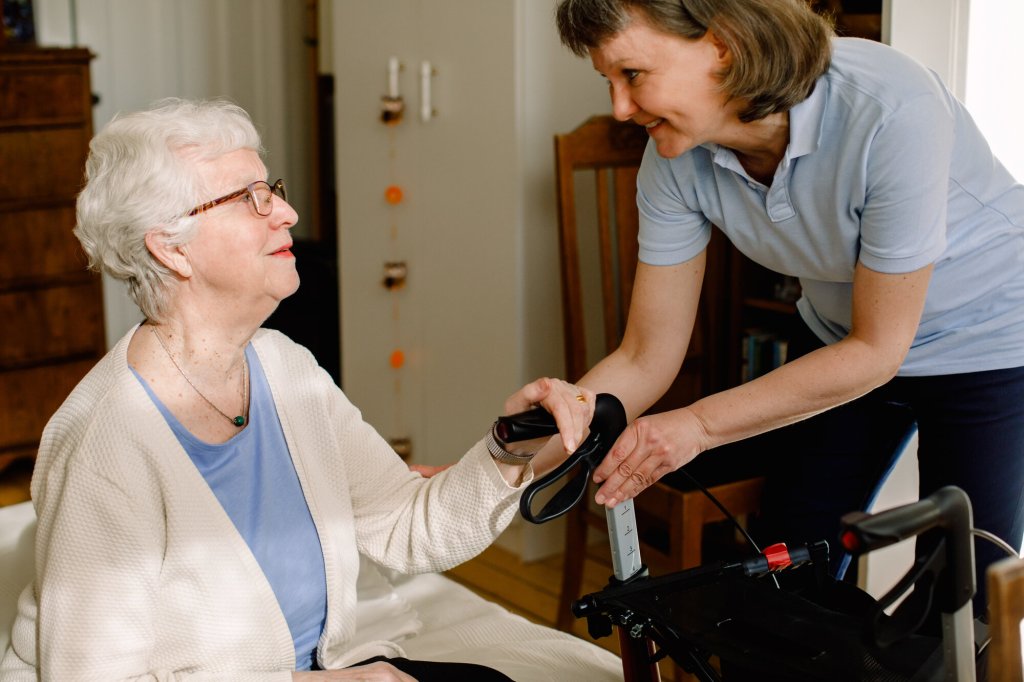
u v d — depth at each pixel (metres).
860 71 1.51
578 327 2.74
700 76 1.45
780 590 1.39
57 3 4.23
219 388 1.43
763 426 1.62
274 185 1.43
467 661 1.73
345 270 3.82
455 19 3.24
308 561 1.48
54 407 3.95
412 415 3.68
